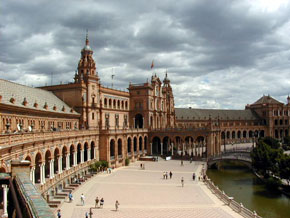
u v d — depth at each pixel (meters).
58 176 51.41
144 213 40.91
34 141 38.72
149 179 65.12
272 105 166.50
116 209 42.16
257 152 71.75
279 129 168.50
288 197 56.34
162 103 120.00
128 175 69.69
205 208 43.94
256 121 169.00
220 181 70.69
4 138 29.09
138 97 107.69
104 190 54.47
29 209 13.30
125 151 88.00
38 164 43.59
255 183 68.50
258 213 46.94
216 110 163.00
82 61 87.69
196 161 92.31
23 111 52.03
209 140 96.12
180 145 122.44
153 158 94.69
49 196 45.22
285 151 118.06
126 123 105.81
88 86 82.94
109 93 95.06
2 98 47.50
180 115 144.62
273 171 65.56
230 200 45.75
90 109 83.38
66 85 81.88
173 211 42.12
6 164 29.48
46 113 61.62
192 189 56.12
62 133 53.25
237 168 89.94
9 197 22.20
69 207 43.16
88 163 70.81
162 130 103.31
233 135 159.50
